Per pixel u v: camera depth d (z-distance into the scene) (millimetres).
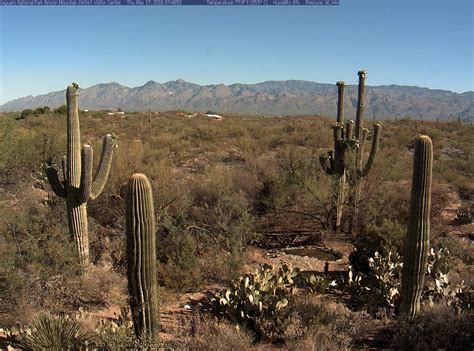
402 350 5824
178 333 6074
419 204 6250
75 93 8188
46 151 15047
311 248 10523
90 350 4988
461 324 5875
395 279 7551
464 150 26875
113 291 7383
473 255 9586
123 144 16594
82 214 8266
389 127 36844
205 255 9031
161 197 10172
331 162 11891
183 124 37469
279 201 11859
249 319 6379
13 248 7281
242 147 24422
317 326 5953
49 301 6758
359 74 11508
